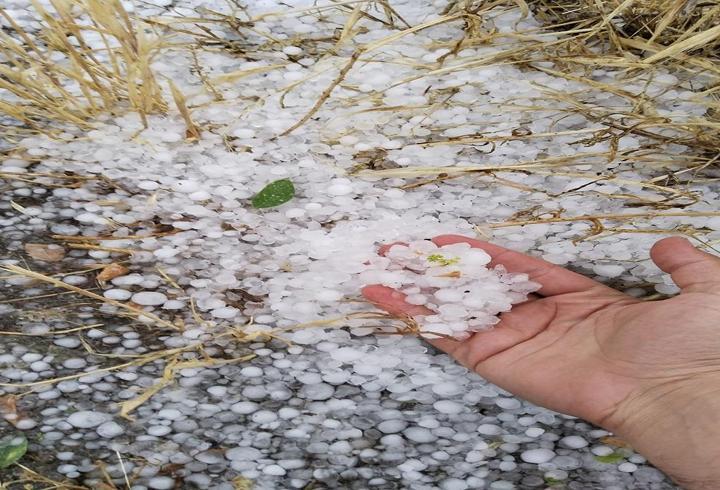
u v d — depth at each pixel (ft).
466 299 1.30
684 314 1.15
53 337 1.29
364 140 1.68
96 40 1.88
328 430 1.17
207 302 1.36
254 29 1.92
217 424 1.18
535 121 1.73
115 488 1.09
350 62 1.65
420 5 2.04
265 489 1.10
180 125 1.70
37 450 1.13
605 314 1.25
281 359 1.28
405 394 1.23
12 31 1.88
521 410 1.21
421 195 1.57
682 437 1.08
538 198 1.57
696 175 1.62
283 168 1.61
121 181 1.57
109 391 1.22
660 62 1.82
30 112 1.69
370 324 1.32
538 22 1.98
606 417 1.15
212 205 1.54
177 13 1.97
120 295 1.36
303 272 1.41
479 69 1.84
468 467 1.13
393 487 1.10
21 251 1.43
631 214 1.52
